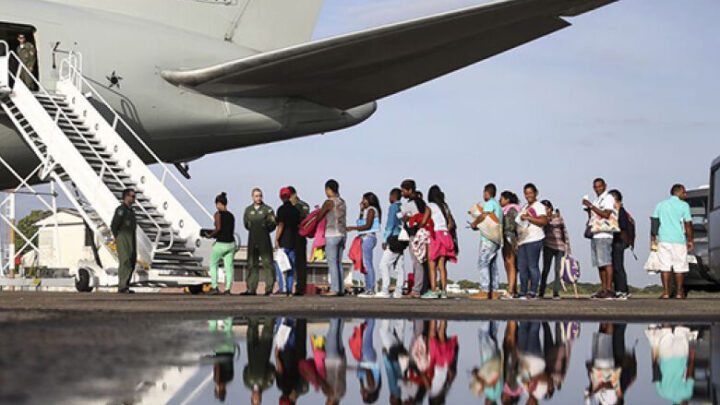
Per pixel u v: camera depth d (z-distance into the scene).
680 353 2.13
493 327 3.37
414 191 11.48
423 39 16.75
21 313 3.78
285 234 13.14
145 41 20.45
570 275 13.75
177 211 15.42
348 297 11.54
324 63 18.55
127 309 5.07
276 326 3.18
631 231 13.38
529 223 11.64
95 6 20.91
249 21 22.56
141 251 14.29
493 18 15.79
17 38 19.16
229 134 21.66
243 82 20.34
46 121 16.25
